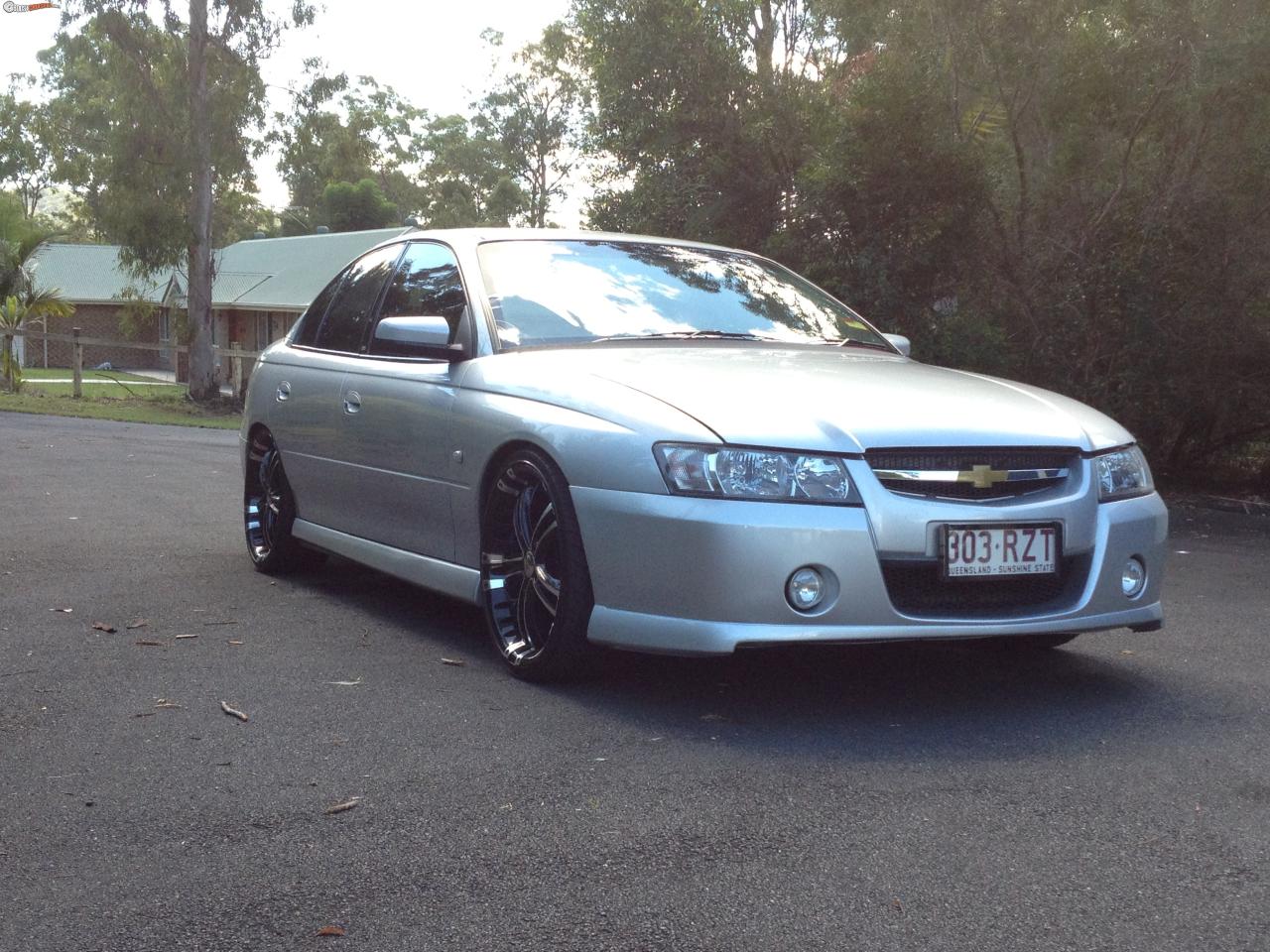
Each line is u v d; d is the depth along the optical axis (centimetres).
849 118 1059
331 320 571
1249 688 412
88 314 4681
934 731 360
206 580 577
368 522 510
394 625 491
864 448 358
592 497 373
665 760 331
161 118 2606
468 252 490
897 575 360
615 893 252
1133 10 1036
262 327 4491
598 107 1335
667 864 266
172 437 1576
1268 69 978
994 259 1104
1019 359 1092
